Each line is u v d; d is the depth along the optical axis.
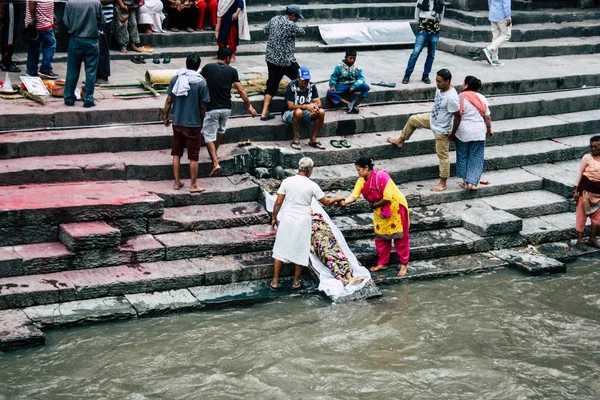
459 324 8.33
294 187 8.55
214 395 6.89
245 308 8.39
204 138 9.65
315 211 9.39
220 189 9.66
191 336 7.77
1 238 8.32
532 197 10.95
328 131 11.02
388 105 11.96
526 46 15.08
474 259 9.77
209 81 9.56
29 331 7.42
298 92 10.37
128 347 7.52
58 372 7.07
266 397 6.91
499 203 10.68
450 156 11.27
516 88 13.09
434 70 13.54
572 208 10.98
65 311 7.86
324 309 8.45
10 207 8.34
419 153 11.20
